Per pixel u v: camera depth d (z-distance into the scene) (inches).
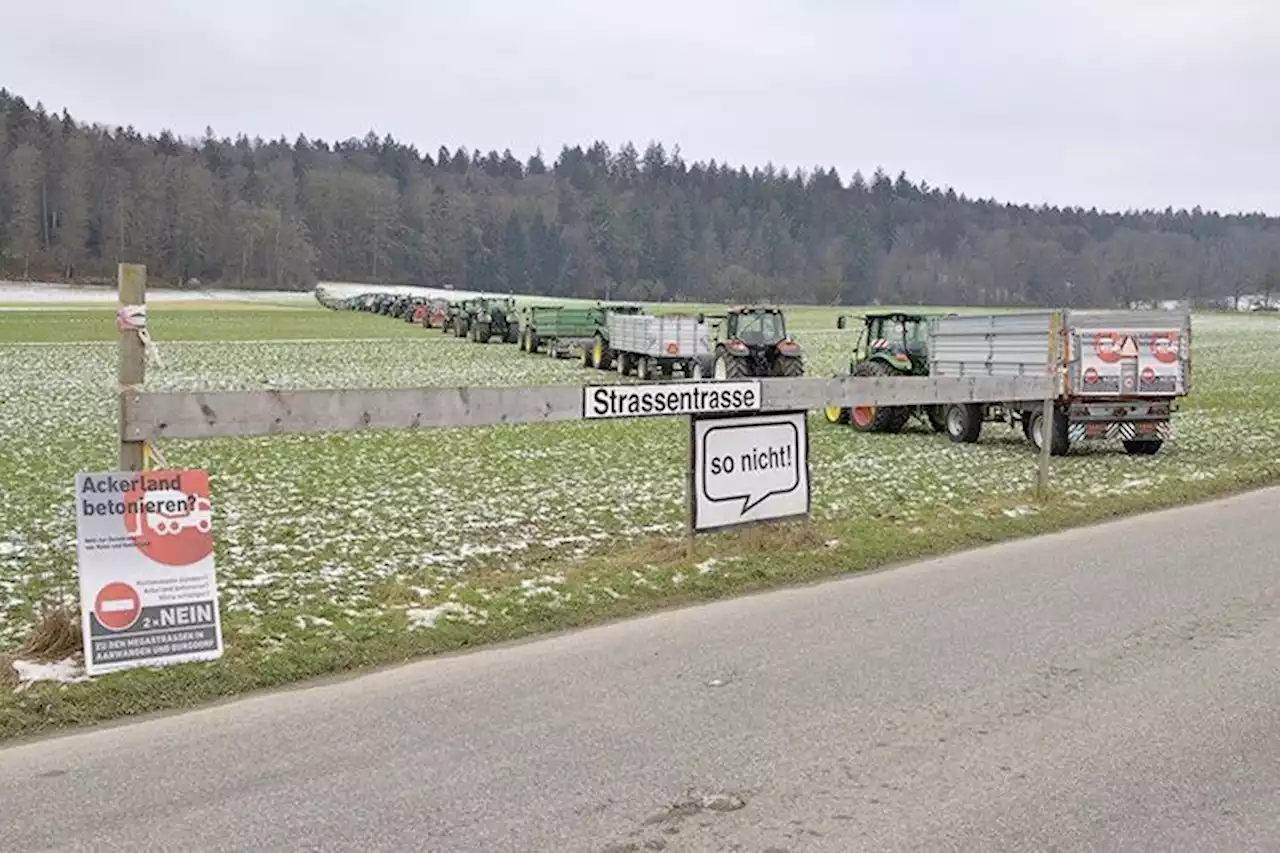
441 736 189.9
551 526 387.5
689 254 6063.0
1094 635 248.7
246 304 3905.0
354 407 264.4
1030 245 6038.4
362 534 369.1
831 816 156.4
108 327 2207.2
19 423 705.6
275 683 221.6
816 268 6097.4
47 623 231.8
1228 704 202.5
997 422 705.0
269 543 351.6
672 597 288.0
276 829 153.5
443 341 1876.2
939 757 177.9
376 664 235.5
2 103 5344.5
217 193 5408.5
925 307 5260.8
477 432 690.8
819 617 267.9
